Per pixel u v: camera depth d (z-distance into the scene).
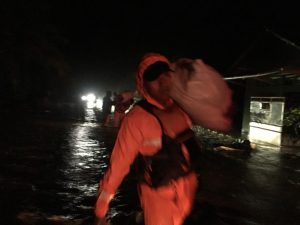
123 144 2.38
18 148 10.35
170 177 2.37
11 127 15.62
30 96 32.53
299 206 6.30
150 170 2.38
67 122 19.86
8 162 8.40
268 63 18.03
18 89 30.50
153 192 2.38
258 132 16.94
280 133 14.80
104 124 18.59
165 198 2.38
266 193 7.09
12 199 5.68
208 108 2.23
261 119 16.89
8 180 6.79
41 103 32.75
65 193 6.22
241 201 6.39
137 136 2.35
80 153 10.23
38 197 5.89
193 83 2.23
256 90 19.17
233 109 2.28
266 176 8.71
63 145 11.54
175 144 2.38
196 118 2.31
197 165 2.54
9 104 27.52
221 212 5.64
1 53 27.62
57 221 4.85
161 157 2.36
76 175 7.55
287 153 12.76
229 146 12.96
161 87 2.34
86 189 6.54
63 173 7.66
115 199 5.97
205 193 6.68
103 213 2.42
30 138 12.61
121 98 17.05
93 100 49.53
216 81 2.23
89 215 5.21
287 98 14.88
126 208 5.55
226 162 10.24
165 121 2.37
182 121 2.42
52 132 14.88
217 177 8.22
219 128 2.27
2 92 28.56
